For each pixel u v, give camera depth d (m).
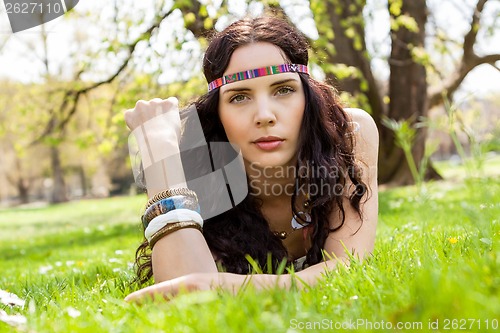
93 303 2.02
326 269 2.02
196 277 1.83
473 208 2.26
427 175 14.56
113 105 10.46
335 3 10.41
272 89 2.13
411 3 13.41
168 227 1.97
